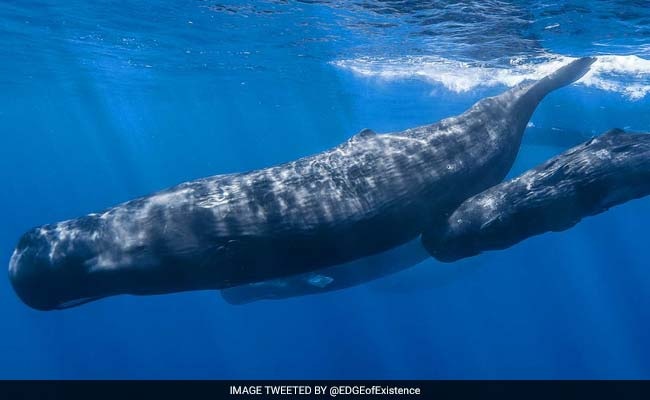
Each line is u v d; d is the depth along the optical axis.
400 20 13.76
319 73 24.17
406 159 6.78
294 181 6.37
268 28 16.56
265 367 41.81
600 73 16.70
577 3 10.90
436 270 21.83
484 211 6.62
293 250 6.20
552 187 6.37
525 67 17.34
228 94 36.75
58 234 6.00
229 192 6.23
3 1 15.08
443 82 21.44
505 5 11.46
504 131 7.64
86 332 47.22
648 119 20.61
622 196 6.32
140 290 6.14
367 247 6.61
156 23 16.95
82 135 79.81
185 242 5.91
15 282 5.96
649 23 11.75
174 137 83.62
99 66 26.30
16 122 60.91
